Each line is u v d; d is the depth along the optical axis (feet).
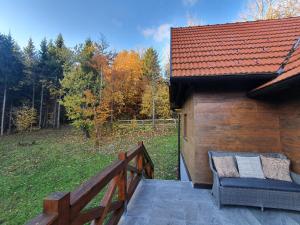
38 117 89.25
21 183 32.65
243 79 13.99
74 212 5.16
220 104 15.01
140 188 14.61
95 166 39.27
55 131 80.07
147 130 66.39
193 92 15.56
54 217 4.15
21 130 79.20
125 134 63.93
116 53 64.85
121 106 69.00
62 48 85.66
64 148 54.13
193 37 21.27
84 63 59.93
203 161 14.82
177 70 14.94
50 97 90.89
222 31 21.74
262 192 11.13
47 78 85.40
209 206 11.79
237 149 14.64
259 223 10.07
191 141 17.42
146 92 72.69
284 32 18.56
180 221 10.11
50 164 41.81
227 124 14.84
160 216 10.59
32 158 46.14
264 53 15.79
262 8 37.99
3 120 75.92
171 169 34.40
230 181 11.83
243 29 21.27
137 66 76.79
